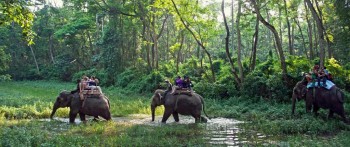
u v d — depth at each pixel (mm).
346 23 24328
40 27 69312
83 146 11258
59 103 17938
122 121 17703
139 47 46188
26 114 19656
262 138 12961
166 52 54562
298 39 51188
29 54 73188
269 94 22828
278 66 25188
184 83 17516
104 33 46312
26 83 59688
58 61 64812
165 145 11727
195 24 28547
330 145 10953
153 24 38531
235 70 27578
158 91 17859
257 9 22750
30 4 17359
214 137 13180
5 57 36719
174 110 17156
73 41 60875
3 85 56219
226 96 25906
